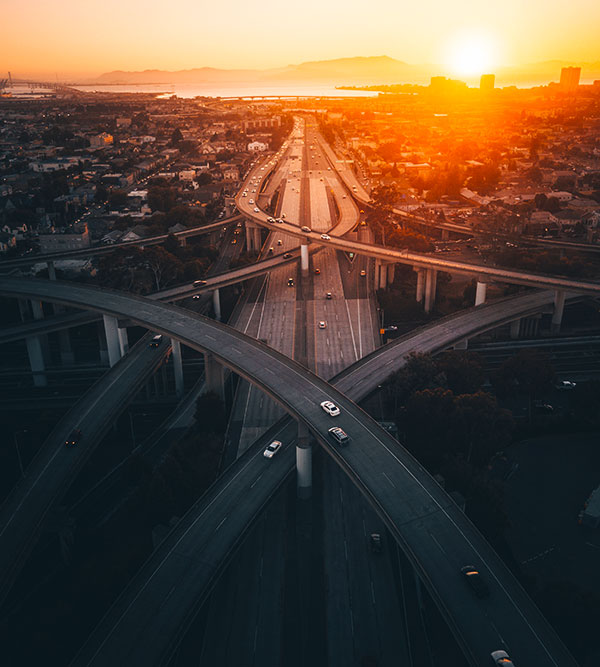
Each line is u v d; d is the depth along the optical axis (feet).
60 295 648.79
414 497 325.42
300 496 406.82
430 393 444.14
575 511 393.91
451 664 294.87
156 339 588.09
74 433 435.94
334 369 588.09
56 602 347.77
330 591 338.75
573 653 294.25
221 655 302.86
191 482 413.80
